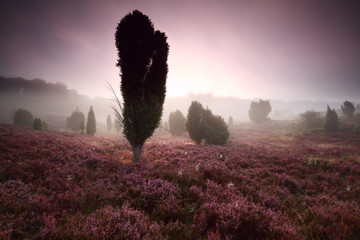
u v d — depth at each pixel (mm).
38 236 2986
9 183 5266
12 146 10453
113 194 4977
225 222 3611
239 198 4988
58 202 4414
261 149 17938
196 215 3902
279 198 5930
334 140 27016
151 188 5117
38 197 4457
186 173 7059
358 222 4152
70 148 11875
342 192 6852
